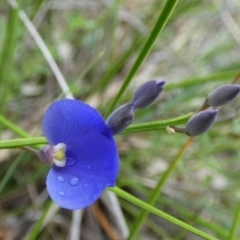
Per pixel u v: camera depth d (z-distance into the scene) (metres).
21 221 0.15
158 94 0.09
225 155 0.19
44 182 0.16
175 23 0.20
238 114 0.14
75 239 0.14
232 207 0.16
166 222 0.16
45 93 0.17
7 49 0.14
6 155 0.15
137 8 0.21
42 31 0.18
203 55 0.20
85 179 0.07
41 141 0.09
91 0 0.19
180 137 0.17
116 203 0.15
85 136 0.08
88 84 0.18
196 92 0.16
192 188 0.17
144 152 0.16
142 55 0.10
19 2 0.14
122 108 0.08
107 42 0.19
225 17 0.20
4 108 0.14
